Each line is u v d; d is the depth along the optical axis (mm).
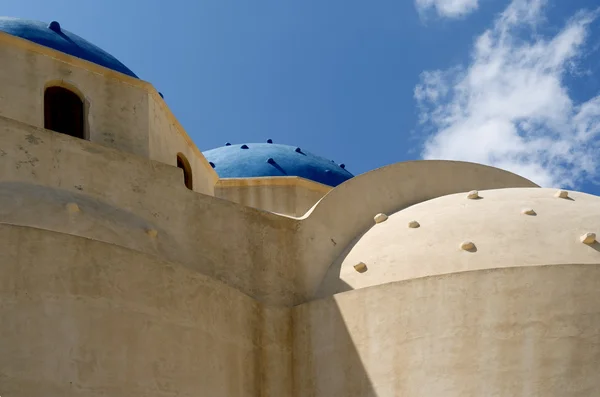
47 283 13180
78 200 15562
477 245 16391
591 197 18266
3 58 17016
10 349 12672
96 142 17484
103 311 13523
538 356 14406
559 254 16062
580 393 14148
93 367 13180
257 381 15438
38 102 17109
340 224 18078
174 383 14000
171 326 14234
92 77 17828
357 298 15641
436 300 15047
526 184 20250
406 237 17094
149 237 15875
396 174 19156
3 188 14945
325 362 15633
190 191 16906
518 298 14742
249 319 15664
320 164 25094
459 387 14477
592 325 14516
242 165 24328
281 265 17203
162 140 18719
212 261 16656
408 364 14898
